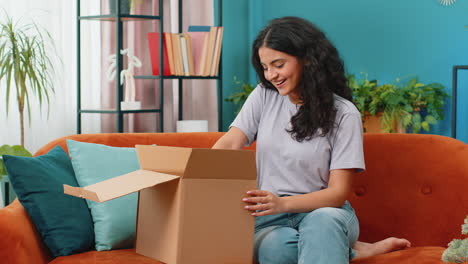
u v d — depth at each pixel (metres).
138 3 3.74
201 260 1.59
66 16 3.52
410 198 2.12
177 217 1.57
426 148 2.16
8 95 2.98
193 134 2.33
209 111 4.32
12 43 3.02
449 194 2.06
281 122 1.96
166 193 1.64
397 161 2.16
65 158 2.04
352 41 4.01
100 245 1.90
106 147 2.09
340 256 1.60
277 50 1.85
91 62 3.67
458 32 3.58
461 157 2.09
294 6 4.23
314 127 1.87
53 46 3.38
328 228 1.62
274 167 1.93
